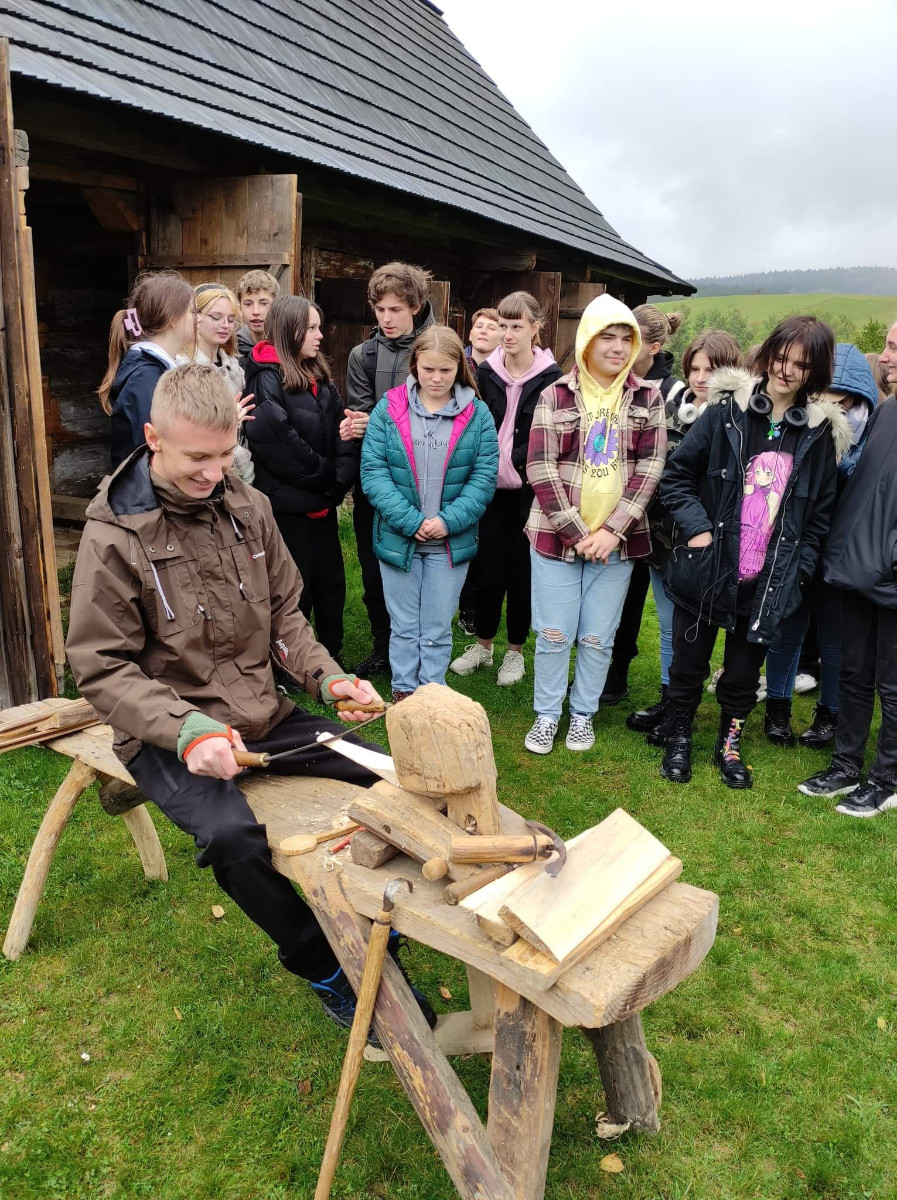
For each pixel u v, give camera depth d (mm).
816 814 3684
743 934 2912
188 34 6094
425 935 1683
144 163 5320
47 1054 2277
